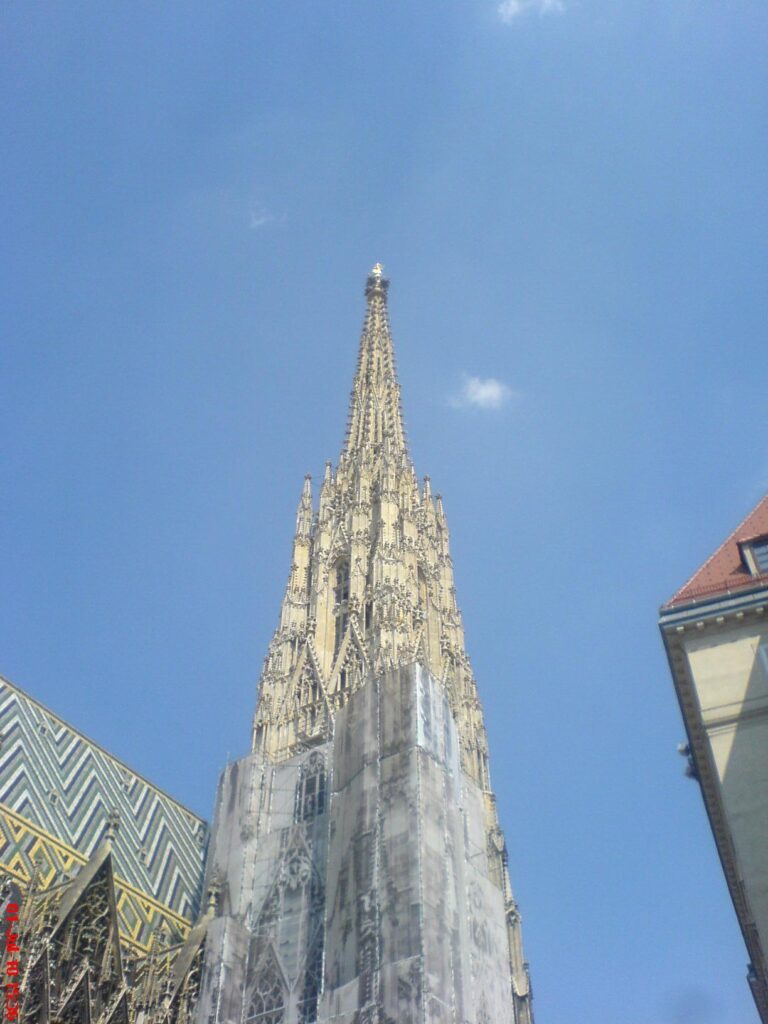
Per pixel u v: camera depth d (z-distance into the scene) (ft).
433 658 317.42
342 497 363.35
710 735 180.24
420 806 230.89
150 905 257.14
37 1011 187.83
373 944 213.25
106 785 293.02
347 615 317.01
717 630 192.75
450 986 207.31
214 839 266.57
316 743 280.72
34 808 254.27
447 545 374.43
